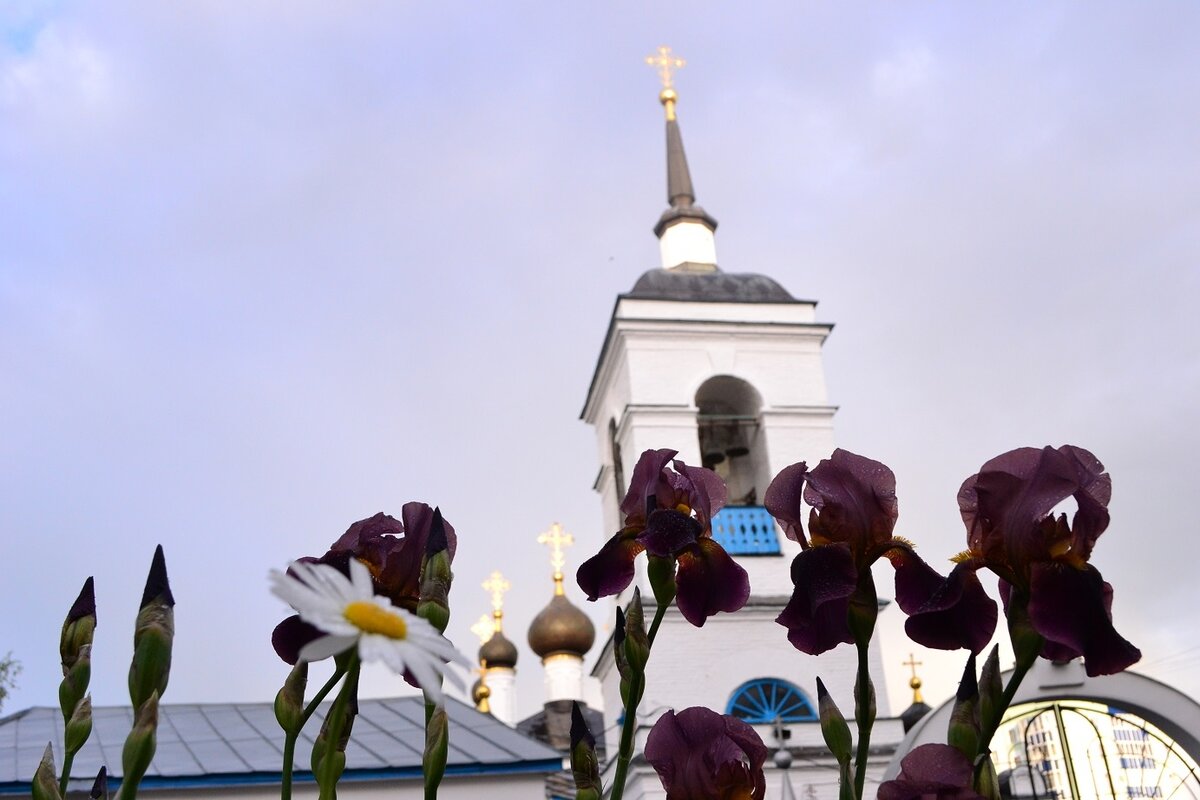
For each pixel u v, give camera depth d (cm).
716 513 280
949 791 229
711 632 2562
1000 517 238
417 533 260
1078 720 1792
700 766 256
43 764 242
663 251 3316
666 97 3566
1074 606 229
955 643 249
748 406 2925
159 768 1716
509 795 1767
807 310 3005
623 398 2906
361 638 177
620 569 277
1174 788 1750
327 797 246
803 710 2509
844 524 254
